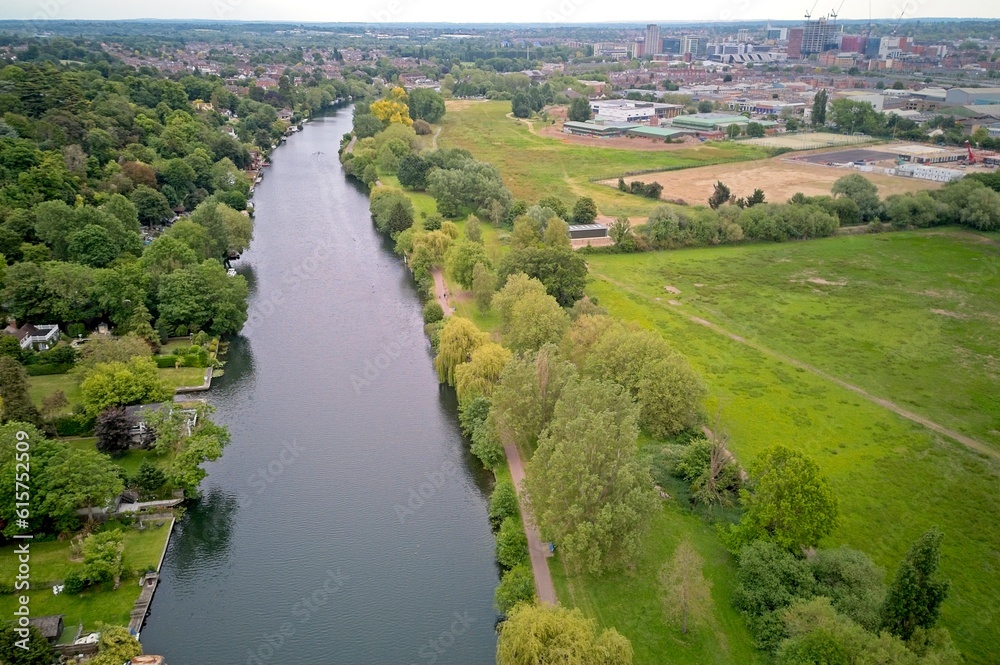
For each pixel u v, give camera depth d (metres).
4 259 137.50
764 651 71.19
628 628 74.44
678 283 172.50
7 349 119.88
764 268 183.75
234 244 180.25
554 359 103.56
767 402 119.19
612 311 153.62
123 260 148.50
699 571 75.25
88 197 178.75
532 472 85.50
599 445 80.50
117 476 90.31
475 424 108.50
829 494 80.12
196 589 85.62
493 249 189.00
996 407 119.75
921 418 115.88
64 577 80.88
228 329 145.00
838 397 121.31
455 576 87.81
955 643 73.12
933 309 159.25
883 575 76.62
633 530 78.12
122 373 107.88
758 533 81.06
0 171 171.88
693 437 105.56
